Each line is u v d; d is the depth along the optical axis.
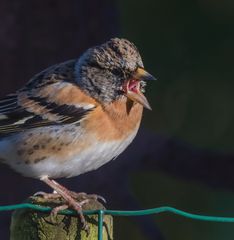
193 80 14.29
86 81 9.59
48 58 12.52
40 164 9.54
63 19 12.55
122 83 9.50
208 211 13.92
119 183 12.75
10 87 12.44
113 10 12.91
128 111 9.52
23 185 12.31
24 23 12.46
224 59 14.27
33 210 7.95
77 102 9.50
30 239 7.97
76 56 12.62
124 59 9.48
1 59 12.41
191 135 14.41
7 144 9.60
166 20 14.29
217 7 14.28
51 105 9.56
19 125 9.56
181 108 14.33
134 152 12.73
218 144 14.43
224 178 13.02
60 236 7.96
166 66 14.25
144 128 12.91
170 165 12.94
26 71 12.45
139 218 12.69
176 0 14.28
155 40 14.29
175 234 13.74
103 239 8.03
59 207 8.16
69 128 9.45
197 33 14.27
